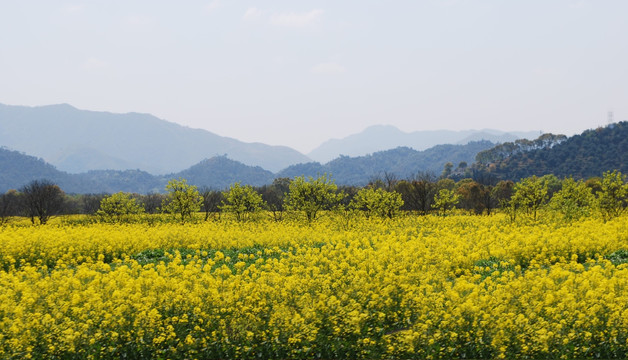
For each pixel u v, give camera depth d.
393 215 42.66
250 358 10.76
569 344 10.73
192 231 29.92
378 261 18.08
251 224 37.84
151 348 10.71
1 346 10.24
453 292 12.29
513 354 10.51
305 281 14.39
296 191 39.62
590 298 12.28
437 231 30.06
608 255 20.77
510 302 12.38
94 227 39.22
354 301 12.60
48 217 53.00
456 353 10.70
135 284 13.45
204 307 12.16
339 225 35.53
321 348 11.04
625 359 10.29
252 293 12.92
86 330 10.84
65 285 13.86
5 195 66.25
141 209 48.56
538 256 19.84
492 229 30.48
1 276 15.81
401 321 12.61
